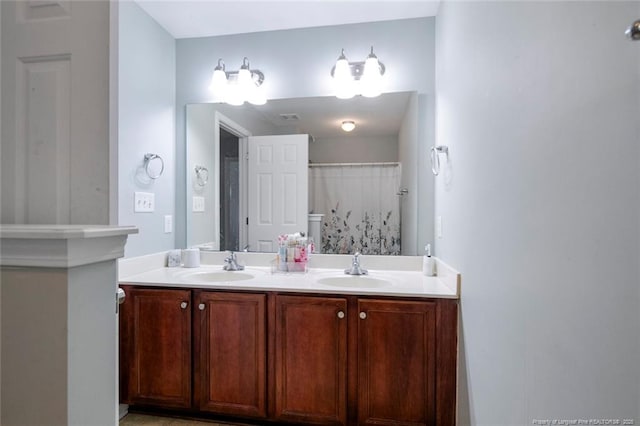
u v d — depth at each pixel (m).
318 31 2.29
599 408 0.62
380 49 2.22
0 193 0.87
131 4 1.98
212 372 1.79
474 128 1.33
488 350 1.17
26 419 0.67
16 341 0.67
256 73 2.33
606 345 0.60
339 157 2.31
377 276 2.03
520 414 0.92
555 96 0.76
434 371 1.61
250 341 1.75
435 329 1.61
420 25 2.17
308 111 2.32
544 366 0.80
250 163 2.41
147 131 2.13
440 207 1.97
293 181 2.37
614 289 0.58
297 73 2.32
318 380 1.70
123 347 1.86
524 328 0.90
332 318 1.68
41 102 0.87
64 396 0.65
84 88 0.86
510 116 1.00
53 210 0.87
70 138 0.86
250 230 2.41
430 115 2.17
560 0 0.74
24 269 0.66
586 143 0.65
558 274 0.75
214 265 2.37
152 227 2.19
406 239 2.24
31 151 0.88
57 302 0.65
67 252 0.65
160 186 2.26
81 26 0.86
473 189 1.35
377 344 1.65
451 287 1.66
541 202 0.82
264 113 2.37
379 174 2.27
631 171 0.54
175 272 2.12
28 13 0.89
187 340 1.81
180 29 2.31
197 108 2.42
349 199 2.31
